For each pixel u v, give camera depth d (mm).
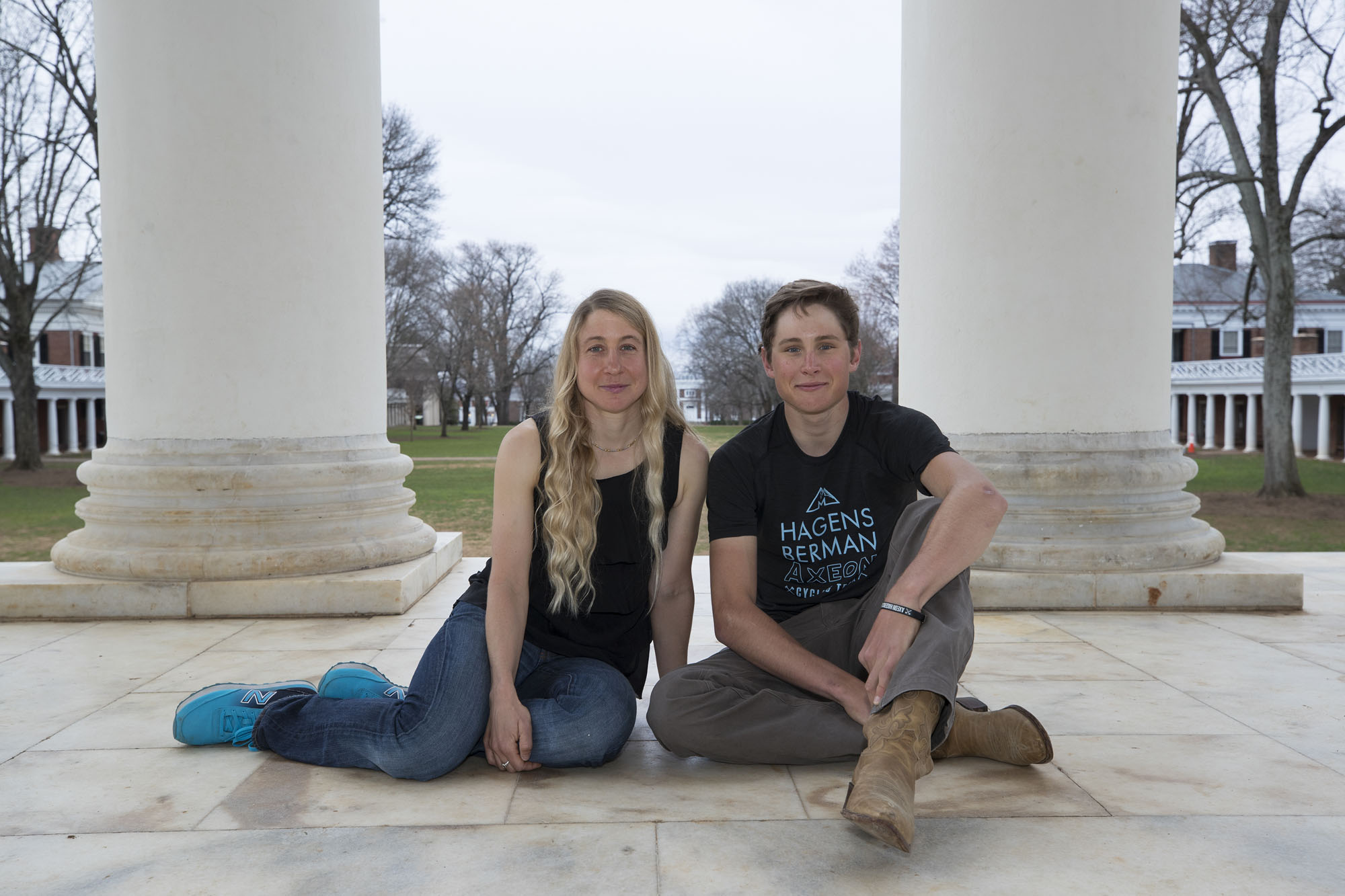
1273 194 21906
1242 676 4227
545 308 74000
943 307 6402
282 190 6023
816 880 2244
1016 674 4285
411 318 53812
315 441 6254
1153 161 6148
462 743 2879
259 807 2730
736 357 64188
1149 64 6082
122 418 6113
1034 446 6156
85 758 3188
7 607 5637
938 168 6371
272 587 5684
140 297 5988
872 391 52625
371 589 5723
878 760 2369
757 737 2922
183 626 5438
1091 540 6000
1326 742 3285
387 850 2428
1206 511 19797
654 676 4371
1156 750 3199
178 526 5863
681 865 2330
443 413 66188
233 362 5992
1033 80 6008
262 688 3355
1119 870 2283
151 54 5855
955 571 2717
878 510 3102
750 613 3006
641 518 3080
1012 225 6109
